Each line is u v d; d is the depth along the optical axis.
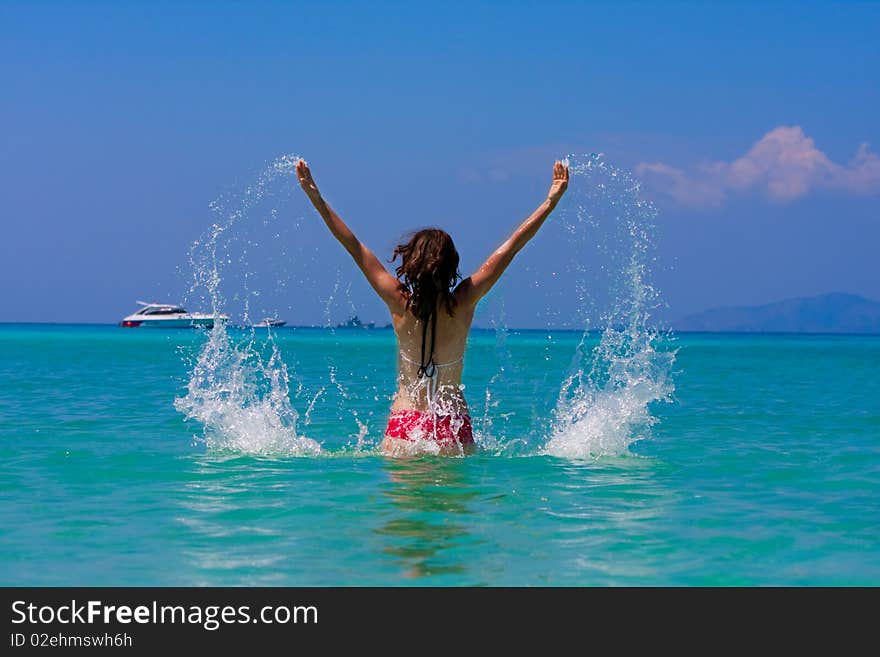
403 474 5.97
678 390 15.25
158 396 12.15
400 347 6.57
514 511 4.89
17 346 38.44
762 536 4.41
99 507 4.95
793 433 8.60
